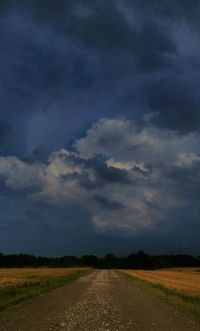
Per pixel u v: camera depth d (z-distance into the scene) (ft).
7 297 101.76
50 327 57.31
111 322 63.62
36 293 118.52
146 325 61.46
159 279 238.48
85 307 84.94
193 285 181.88
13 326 57.77
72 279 227.81
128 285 174.40
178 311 80.84
